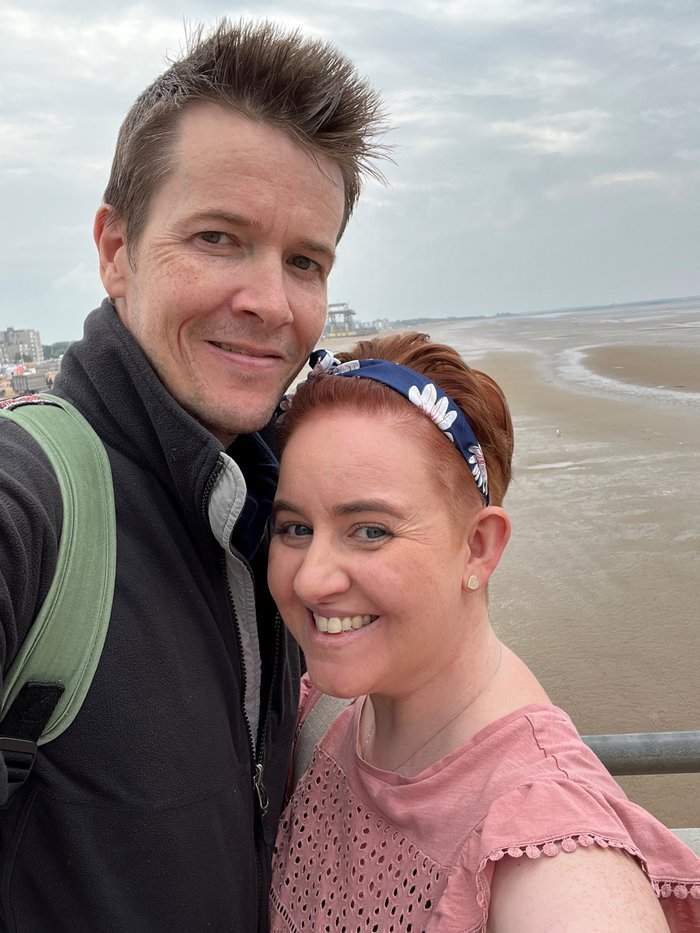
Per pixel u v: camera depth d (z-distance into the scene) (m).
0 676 0.35
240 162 0.45
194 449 0.44
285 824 0.52
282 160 0.46
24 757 0.38
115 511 0.43
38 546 0.37
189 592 0.45
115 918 0.41
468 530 0.46
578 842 0.34
